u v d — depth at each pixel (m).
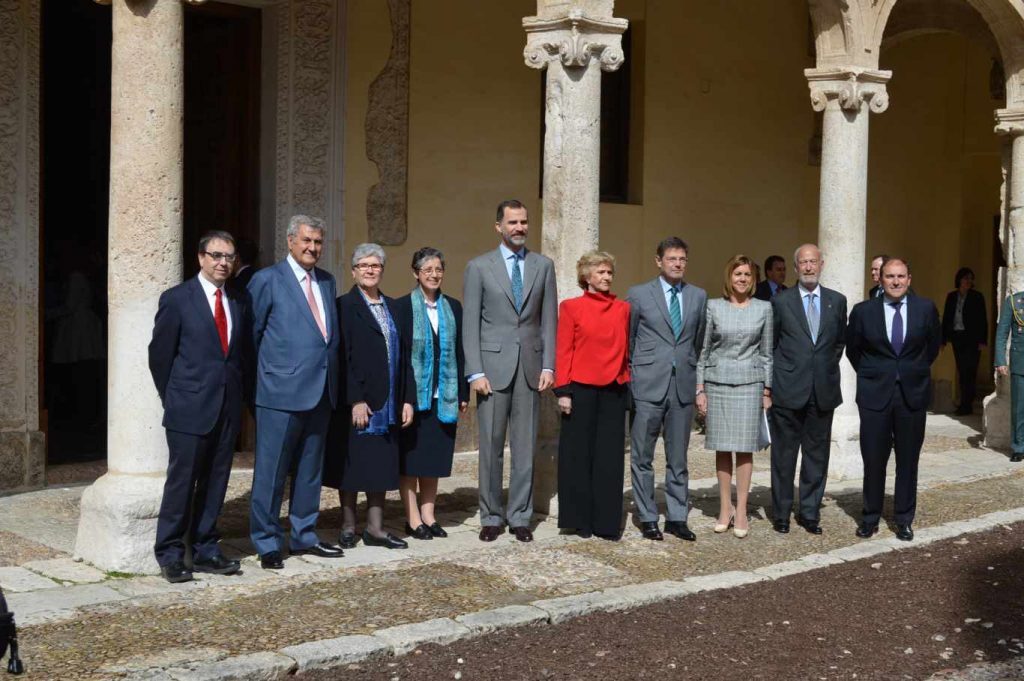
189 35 10.48
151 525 6.48
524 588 6.36
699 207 13.01
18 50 8.65
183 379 6.27
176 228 6.63
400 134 10.62
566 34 7.79
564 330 7.50
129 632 5.44
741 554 7.36
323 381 6.75
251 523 6.70
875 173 14.82
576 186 7.91
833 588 6.66
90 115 11.56
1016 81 11.88
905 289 7.76
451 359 7.40
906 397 7.74
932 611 6.27
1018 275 11.90
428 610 5.89
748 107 13.38
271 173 10.05
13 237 8.71
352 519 7.18
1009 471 10.59
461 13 10.95
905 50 15.01
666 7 12.55
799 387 7.83
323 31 10.10
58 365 11.27
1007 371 11.79
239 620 5.65
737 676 5.23
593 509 7.57
